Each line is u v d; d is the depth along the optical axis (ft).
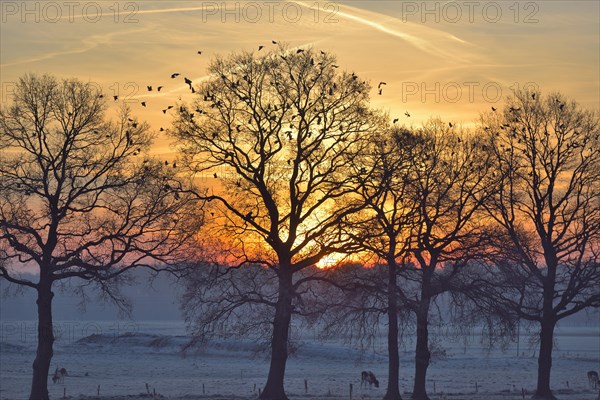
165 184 207.82
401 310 224.12
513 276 232.73
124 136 209.67
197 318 212.23
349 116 211.00
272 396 209.36
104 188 205.46
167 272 222.07
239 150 207.92
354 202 219.41
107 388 322.75
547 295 249.96
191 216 212.02
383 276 225.35
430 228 224.53
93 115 205.77
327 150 211.41
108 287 218.59
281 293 209.36
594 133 248.11
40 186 202.69
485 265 232.94
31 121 202.90
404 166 215.31
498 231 234.79
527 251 249.55
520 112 250.16
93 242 206.59
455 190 237.04
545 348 249.96
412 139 222.28
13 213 203.82
